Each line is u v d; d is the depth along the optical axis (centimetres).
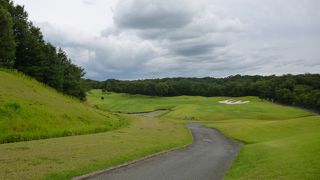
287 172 2219
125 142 3725
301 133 5488
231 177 2262
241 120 11038
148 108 16538
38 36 9075
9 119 4003
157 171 2364
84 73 10194
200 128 7819
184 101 19000
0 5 7081
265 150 3519
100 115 6644
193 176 2280
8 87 5372
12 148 2803
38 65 8275
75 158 2505
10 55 7175
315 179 1984
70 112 5506
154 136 4766
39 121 4344
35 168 2072
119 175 2147
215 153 3659
